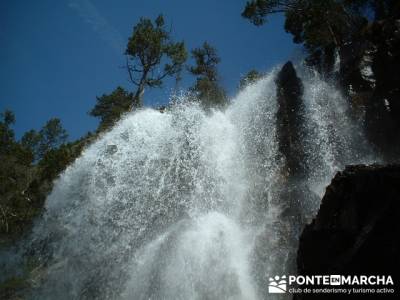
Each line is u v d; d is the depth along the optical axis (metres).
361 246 7.13
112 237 14.96
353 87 19.64
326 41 26.33
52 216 17.30
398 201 7.13
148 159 17.34
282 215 12.98
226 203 15.26
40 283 14.08
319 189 14.85
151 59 28.36
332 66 23.73
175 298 11.27
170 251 12.44
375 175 7.75
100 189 16.94
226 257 11.80
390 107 16.28
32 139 33.16
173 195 16.12
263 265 11.27
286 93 19.53
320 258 7.92
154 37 27.69
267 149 17.61
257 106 19.89
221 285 11.10
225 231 12.97
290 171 16.16
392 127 15.96
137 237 14.54
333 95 20.20
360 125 17.84
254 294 10.74
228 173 16.80
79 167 18.53
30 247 16.67
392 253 6.83
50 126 33.69
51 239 16.44
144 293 11.77
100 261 14.00
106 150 18.16
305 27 28.05
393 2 22.16
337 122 18.70
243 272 11.30
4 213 18.00
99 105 27.95
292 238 11.77
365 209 7.70
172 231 13.27
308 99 19.77
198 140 17.78
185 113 18.83
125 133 18.52
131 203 16.03
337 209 8.25
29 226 17.53
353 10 26.08
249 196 15.06
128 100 28.00
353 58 21.00
